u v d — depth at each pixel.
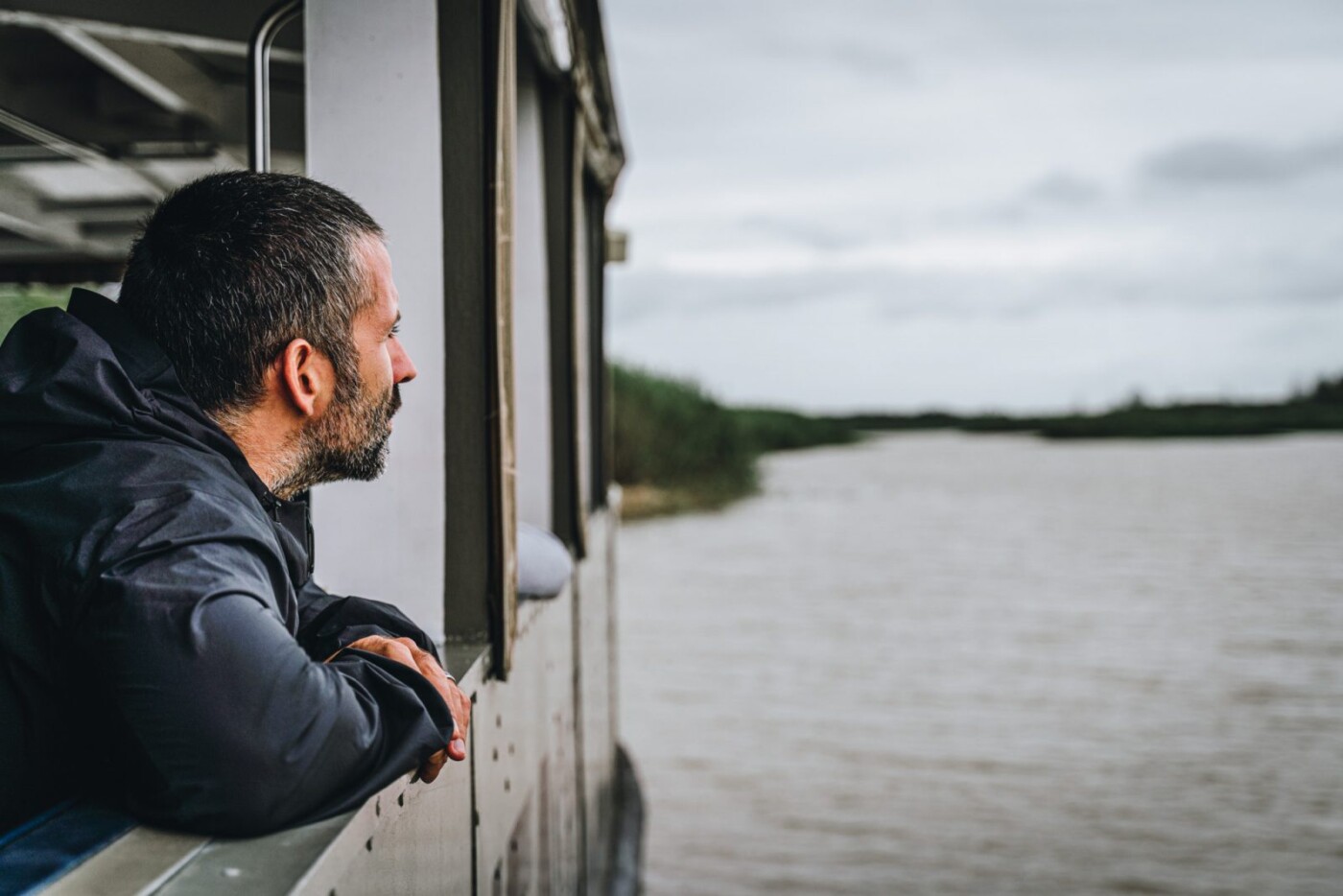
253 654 1.08
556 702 3.36
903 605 19.34
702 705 12.48
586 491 4.50
